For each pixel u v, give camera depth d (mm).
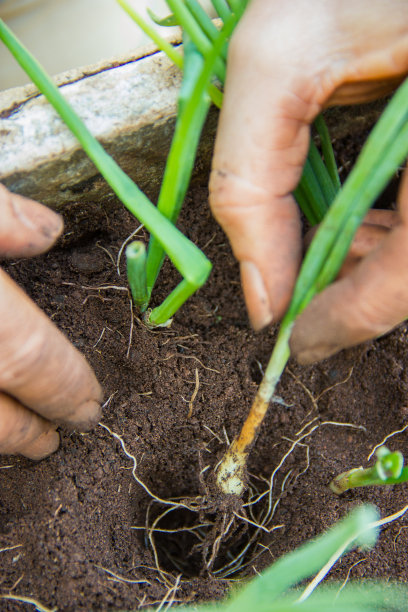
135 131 231
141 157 241
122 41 380
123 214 258
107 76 233
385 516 242
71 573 228
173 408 251
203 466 253
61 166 229
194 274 198
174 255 198
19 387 201
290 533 245
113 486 243
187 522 274
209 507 243
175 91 232
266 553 245
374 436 255
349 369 261
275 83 196
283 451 256
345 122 261
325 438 256
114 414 246
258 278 201
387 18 198
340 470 251
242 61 199
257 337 264
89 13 385
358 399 259
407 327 258
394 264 185
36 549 229
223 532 245
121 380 249
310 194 222
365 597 197
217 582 239
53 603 224
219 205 200
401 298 188
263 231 200
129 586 232
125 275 255
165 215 206
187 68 189
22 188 230
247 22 202
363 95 212
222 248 265
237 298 267
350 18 199
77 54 379
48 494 235
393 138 180
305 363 210
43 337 200
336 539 172
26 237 206
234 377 257
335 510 244
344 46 198
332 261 191
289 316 201
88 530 235
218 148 200
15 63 376
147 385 250
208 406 253
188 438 254
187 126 181
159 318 239
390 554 237
